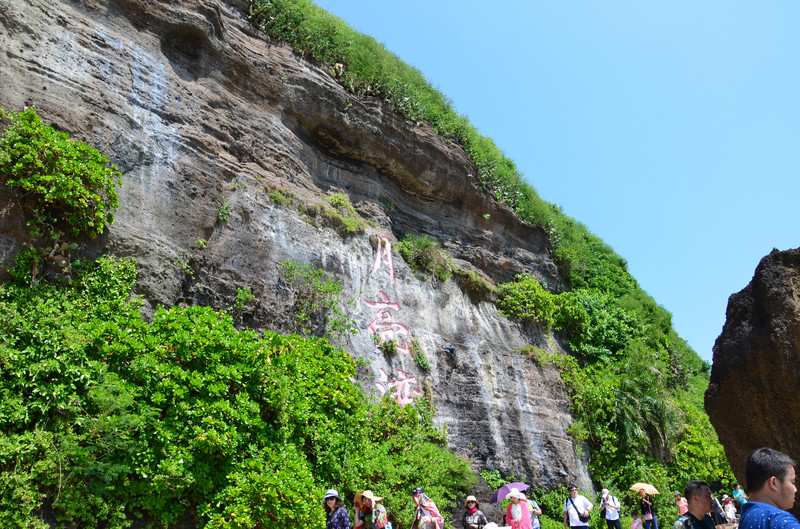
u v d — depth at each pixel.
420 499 8.83
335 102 15.75
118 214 9.94
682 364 25.50
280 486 7.96
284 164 14.18
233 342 8.77
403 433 12.02
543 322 19.36
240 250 11.91
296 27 15.69
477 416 14.86
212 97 12.97
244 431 8.41
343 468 9.77
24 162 8.51
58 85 9.84
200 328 8.66
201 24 12.84
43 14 10.09
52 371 7.40
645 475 16.77
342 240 14.49
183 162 11.52
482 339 16.69
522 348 17.30
